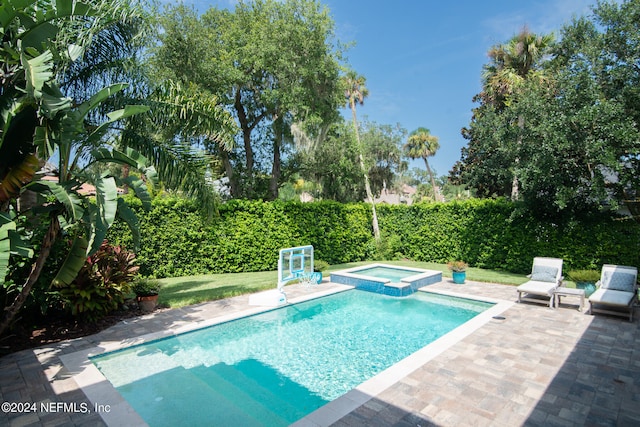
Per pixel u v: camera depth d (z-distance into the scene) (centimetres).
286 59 1408
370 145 2466
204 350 623
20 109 468
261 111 1750
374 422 364
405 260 1681
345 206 1622
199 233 1230
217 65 1344
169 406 432
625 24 949
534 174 1070
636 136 895
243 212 1323
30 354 548
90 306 655
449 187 4606
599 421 369
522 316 754
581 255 1152
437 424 362
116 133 703
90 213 505
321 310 884
